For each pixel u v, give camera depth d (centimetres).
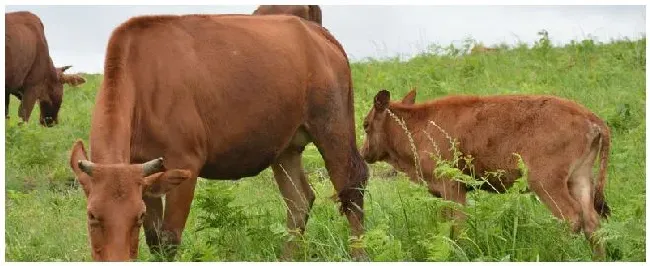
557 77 1814
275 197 1179
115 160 822
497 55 2062
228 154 958
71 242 1014
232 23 983
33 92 1875
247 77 958
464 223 924
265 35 994
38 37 1873
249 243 953
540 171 976
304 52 1020
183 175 806
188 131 909
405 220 952
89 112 1889
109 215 764
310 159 1377
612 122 1442
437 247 855
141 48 905
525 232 920
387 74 1938
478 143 1015
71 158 812
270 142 988
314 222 1033
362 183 1051
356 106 1680
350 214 1036
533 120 988
